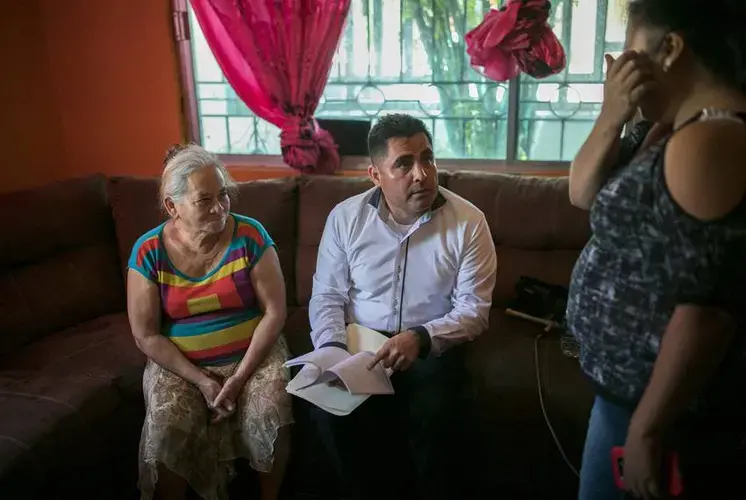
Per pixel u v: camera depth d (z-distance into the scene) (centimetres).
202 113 286
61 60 275
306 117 256
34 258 217
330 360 164
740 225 84
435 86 270
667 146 89
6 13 253
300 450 184
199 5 249
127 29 268
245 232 183
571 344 185
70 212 228
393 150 166
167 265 178
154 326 178
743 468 99
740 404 96
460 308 178
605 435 107
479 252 179
